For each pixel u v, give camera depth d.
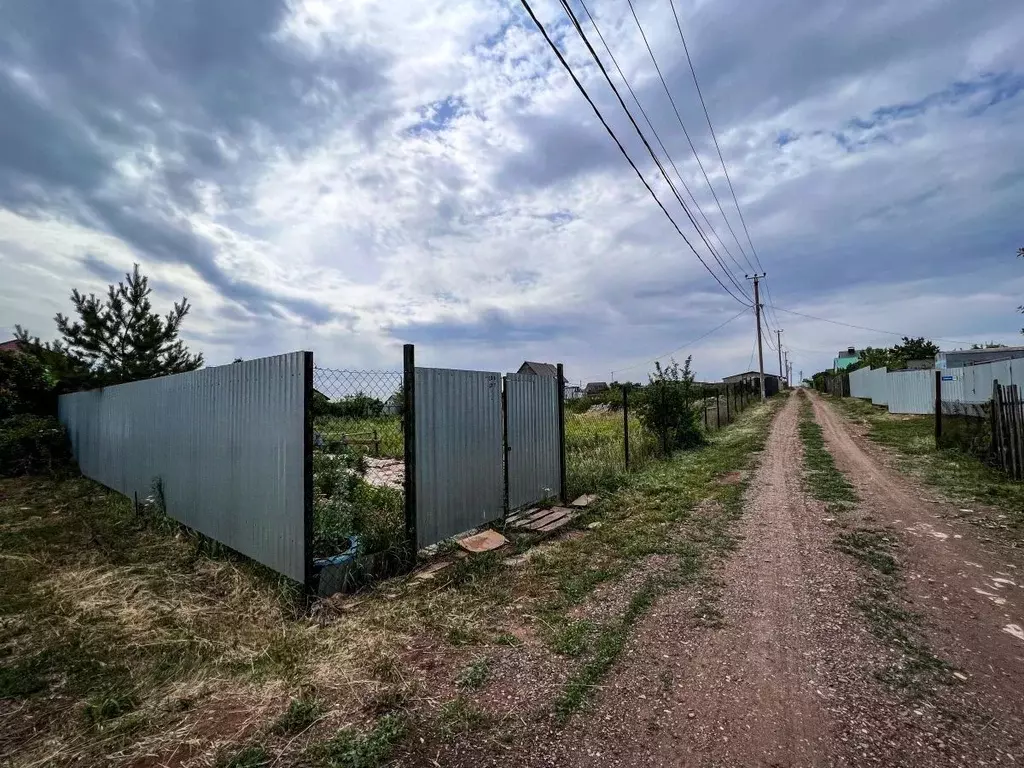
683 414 11.96
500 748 2.21
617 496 7.30
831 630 3.24
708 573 4.28
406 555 4.53
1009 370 11.64
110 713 2.50
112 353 13.01
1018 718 2.35
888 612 3.47
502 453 5.95
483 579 4.21
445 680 2.75
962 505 6.25
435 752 2.18
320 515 4.43
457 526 5.16
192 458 5.62
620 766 2.09
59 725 2.44
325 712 2.46
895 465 9.02
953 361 22.30
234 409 4.80
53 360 12.16
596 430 14.09
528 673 2.80
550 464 6.97
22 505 7.63
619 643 3.11
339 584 3.98
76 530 6.15
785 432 14.92
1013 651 2.96
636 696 2.57
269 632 3.35
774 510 6.32
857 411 21.45
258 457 4.41
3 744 2.32
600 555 4.80
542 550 4.97
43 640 3.31
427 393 4.82
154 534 5.92
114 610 3.75
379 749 2.18
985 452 8.75
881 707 2.44
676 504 6.70
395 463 10.25
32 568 4.71
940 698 2.51
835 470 8.80
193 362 14.55
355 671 2.82
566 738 2.26
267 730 2.34
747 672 2.77
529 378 6.58
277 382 4.16
